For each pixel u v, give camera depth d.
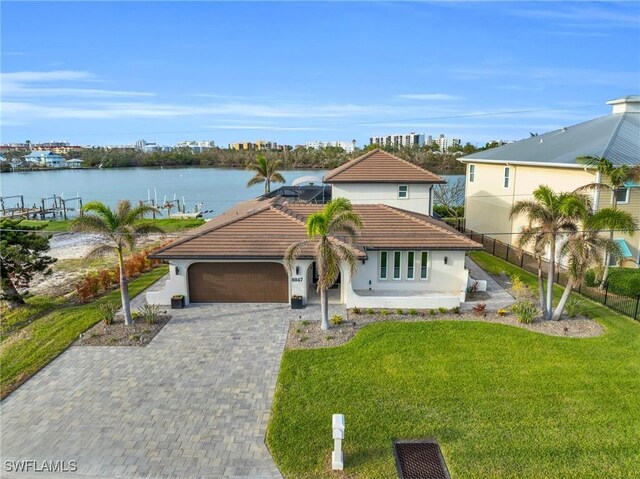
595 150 25.69
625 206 24.62
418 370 15.09
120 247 18.69
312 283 24.27
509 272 26.94
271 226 22.64
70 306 21.84
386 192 29.81
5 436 12.00
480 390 13.85
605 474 10.39
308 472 10.62
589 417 12.49
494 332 18.05
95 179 108.56
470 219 38.81
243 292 21.92
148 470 10.77
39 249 22.02
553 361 15.62
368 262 22.64
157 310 20.64
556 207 18.70
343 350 16.61
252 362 15.96
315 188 41.38
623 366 15.25
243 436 11.98
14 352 16.86
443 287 22.70
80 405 13.43
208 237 21.91
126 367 15.69
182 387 14.37
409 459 10.99
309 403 13.29
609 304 20.69
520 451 11.16
